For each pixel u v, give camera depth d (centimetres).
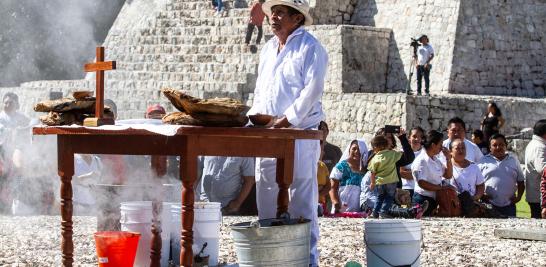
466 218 2111
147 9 5694
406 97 3700
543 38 4484
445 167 2162
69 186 1061
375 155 2091
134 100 4544
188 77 4816
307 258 1055
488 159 2300
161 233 1154
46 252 1466
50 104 1063
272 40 1192
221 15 4978
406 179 2255
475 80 4347
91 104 1076
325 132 2208
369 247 1134
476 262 1412
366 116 3856
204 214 1209
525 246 1594
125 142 1025
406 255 1129
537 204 2270
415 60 4009
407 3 4612
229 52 4812
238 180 1969
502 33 4422
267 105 1149
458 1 4384
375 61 4506
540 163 2247
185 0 5175
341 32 4366
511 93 4400
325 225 1873
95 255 1418
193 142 984
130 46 5175
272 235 1017
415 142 2361
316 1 4706
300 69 1132
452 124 2300
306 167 1141
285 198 1081
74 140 1052
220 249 1473
